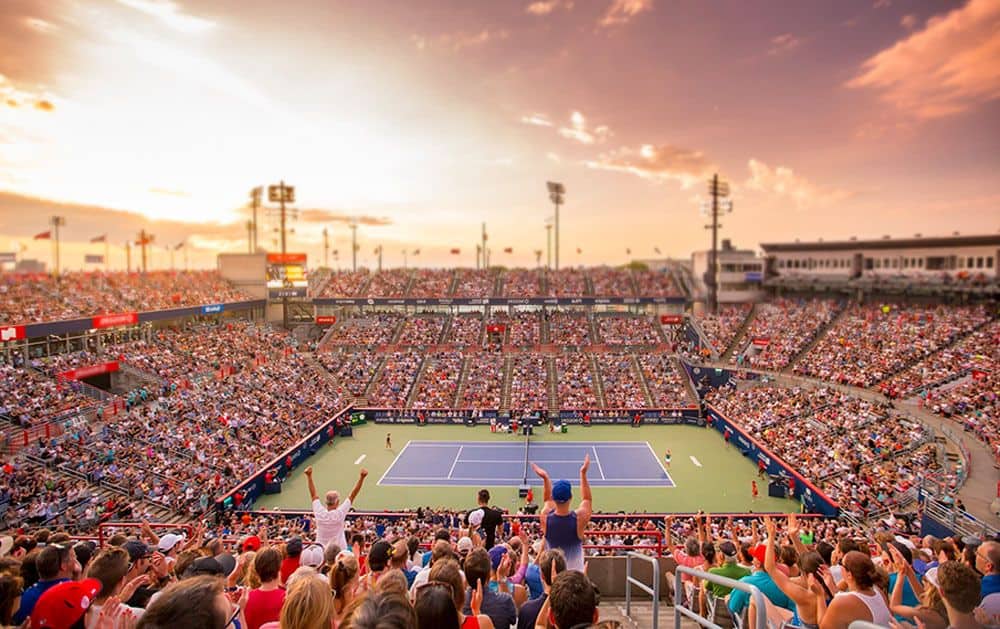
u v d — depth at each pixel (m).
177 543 11.41
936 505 26.80
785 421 47.19
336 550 9.68
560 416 58.88
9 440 32.78
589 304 78.88
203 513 32.50
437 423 59.25
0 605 5.85
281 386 56.50
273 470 40.97
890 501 31.12
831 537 23.78
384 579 6.13
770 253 90.56
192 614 3.60
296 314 82.12
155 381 48.38
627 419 58.81
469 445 51.69
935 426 39.72
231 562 8.74
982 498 28.66
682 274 90.06
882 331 60.22
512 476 43.53
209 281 77.12
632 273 86.62
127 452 35.78
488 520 11.38
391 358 69.50
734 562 10.19
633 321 77.94
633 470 44.62
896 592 7.86
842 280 76.12
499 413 58.00
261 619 6.46
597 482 42.06
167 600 3.69
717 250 88.69
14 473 30.14
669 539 16.00
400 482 42.28
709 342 70.38
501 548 10.04
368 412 59.72
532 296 79.94
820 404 47.69
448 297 79.75
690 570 8.09
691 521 28.67
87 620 5.85
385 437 54.34
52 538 10.43
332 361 68.44
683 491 40.28
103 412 39.47
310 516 32.47
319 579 4.80
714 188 78.81
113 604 5.82
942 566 5.86
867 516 30.39
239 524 30.44
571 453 49.12
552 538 7.59
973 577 5.66
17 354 43.44
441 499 39.09
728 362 65.94
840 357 57.47
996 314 57.75
